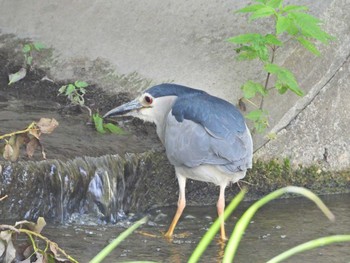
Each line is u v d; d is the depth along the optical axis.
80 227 10.84
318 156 12.95
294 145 12.80
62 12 14.24
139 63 13.32
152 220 11.45
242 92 12.55
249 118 11.97
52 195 10.84
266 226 11.31
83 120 12.48
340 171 13.05
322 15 12.67
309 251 10.27
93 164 11.20
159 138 11.67
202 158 10.43
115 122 12.55
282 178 12.73
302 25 11.55
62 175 10.86
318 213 11.96
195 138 10.49
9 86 13.40
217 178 10.62
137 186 11.68
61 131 11.95
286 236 10.88
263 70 12.68
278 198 12.72
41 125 9.20
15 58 13.75
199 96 11.03
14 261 8.45
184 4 13.88
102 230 10.82
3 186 10.46
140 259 9.80
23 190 10.60
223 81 12.72
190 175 10.78
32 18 14.24
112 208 11.28
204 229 11.13
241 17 13.49
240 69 12.80
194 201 12.23
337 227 11.29
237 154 10.38
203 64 13.02
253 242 10.62
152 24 13.77
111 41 13.72
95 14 14.11
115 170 11.35
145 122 12.47
